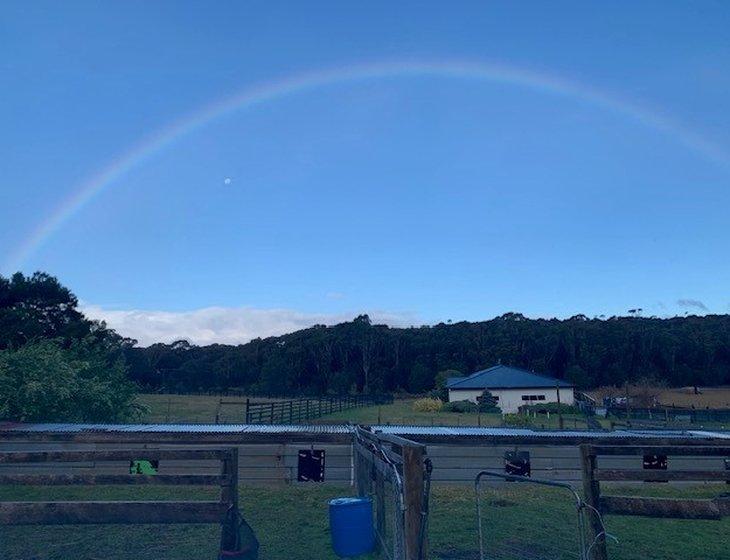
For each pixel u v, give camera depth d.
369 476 9.51
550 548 8.80
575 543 9.09
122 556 8.12
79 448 14.06
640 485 14.81
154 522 6.89
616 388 80.06
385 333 107.81
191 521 6.98
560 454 14.84
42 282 38.28
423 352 104.31
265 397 66.50
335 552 8.03
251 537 7.19
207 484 7.14
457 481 14.56
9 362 19.44
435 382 86.00
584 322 109.50
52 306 38.22
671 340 94.94
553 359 102.31
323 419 36.81
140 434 13.70
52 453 7.19
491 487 14.12
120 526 9.66
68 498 12.03
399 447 6.55
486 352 104.31
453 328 114.44
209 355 108.69
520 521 10.66
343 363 104.44
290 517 10.89
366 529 8.03
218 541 8.79
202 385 93.25
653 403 58.75
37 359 20.06
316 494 13.28
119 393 23.33
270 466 14.48
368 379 101.19
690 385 92.25
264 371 91.75
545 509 11.80
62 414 19.91
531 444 14.73
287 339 110.38
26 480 7.05
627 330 99.81
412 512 5.78
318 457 14.53
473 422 38.25
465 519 10.82
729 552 8.98
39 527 9.59
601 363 95.88
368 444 9.51
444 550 8.75
